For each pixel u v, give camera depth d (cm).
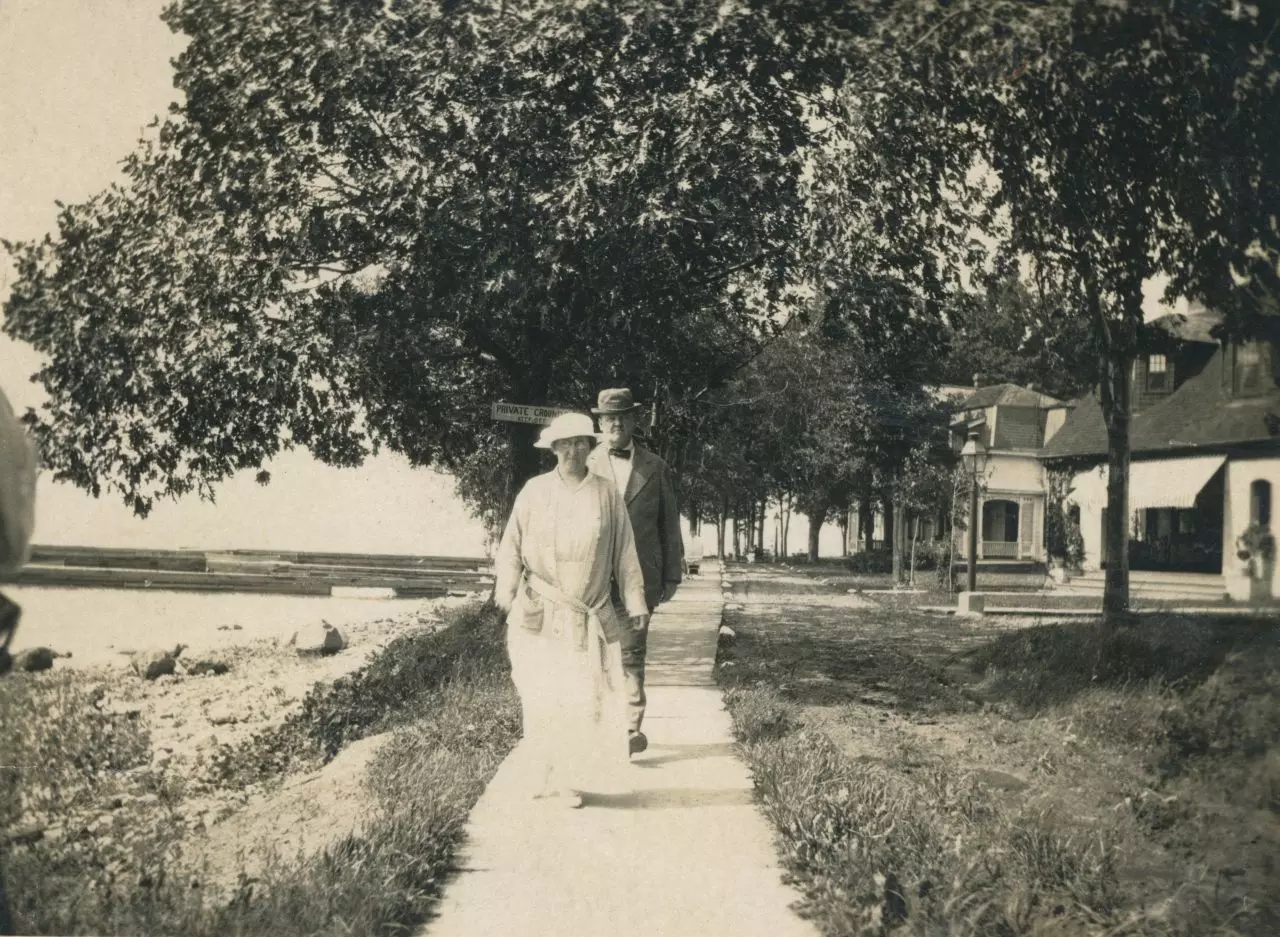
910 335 1184
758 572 3681
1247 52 801
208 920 380
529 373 1302
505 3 1048
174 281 1117
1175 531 1486
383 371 1230
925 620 1677
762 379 1664
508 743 693
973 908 406
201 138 1077
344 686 1011
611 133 1073
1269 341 886
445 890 430
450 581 2611
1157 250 952
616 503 554
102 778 695
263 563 2653
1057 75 892
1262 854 447
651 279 1165
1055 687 846
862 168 1068
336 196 1126
